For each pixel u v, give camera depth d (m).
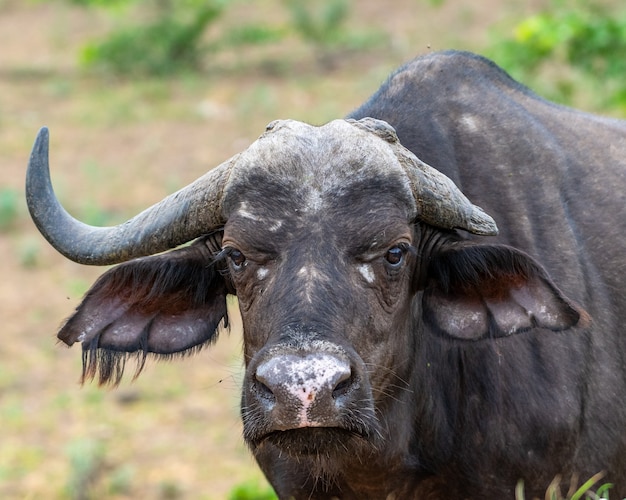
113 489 29.33
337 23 71.62
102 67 71.75
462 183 17.83
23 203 50.00
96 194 50.03
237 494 25.88
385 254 15.41
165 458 30.86
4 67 74.69
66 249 16.88
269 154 15.70
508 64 39.84
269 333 14.72
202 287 17.06
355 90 61.69
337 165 15.48
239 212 15.51
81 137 58.66
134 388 34.50
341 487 17.64
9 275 42.91
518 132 18.58
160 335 17.39
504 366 17.11
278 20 80.06
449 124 18.27
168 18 70.69
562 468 17.36
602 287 18.34
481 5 76.38
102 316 17.17
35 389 34.78
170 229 16.56
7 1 95.25
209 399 33.91
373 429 14.62
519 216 17.78
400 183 15.66
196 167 53.22
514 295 16.55
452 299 16.98
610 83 41.44
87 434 32.12
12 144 57.88
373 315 15.34
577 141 19.66
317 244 15.06
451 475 17.47
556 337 17.33
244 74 68.25
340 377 14.06
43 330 38.44
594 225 18.66
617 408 18.08
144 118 60.88
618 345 18.31
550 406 17.05
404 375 16.73
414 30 72.81
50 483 29.73
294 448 14.66
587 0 47.31
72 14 89.69
